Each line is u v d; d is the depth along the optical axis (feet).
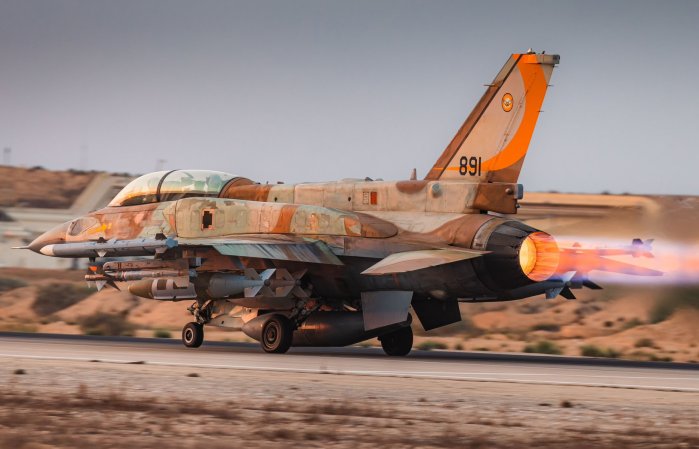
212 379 187.21
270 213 272.31
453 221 254.27
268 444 118.62
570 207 576.20
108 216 303.27
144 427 129.70
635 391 180.45
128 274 262.67
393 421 137.28
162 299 276.41
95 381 181.27
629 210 527.40
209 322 286.46
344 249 259.19
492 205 253.65
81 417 137.80
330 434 124.88
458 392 172.55
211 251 267.59
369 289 262.47
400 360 250.16
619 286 470.39
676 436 128.06
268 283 264.93
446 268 249.55
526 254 245.65
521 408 153.07
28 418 132.87
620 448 119.14
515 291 256.52
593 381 198.29
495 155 258.37
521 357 282.77
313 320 269.44
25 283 652.48
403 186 265.54
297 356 256.32
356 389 173.88
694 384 195.62
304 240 261.24
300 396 163.32
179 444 116.16
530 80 256.52
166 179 299.99
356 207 271.90
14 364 214.07
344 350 301.02
